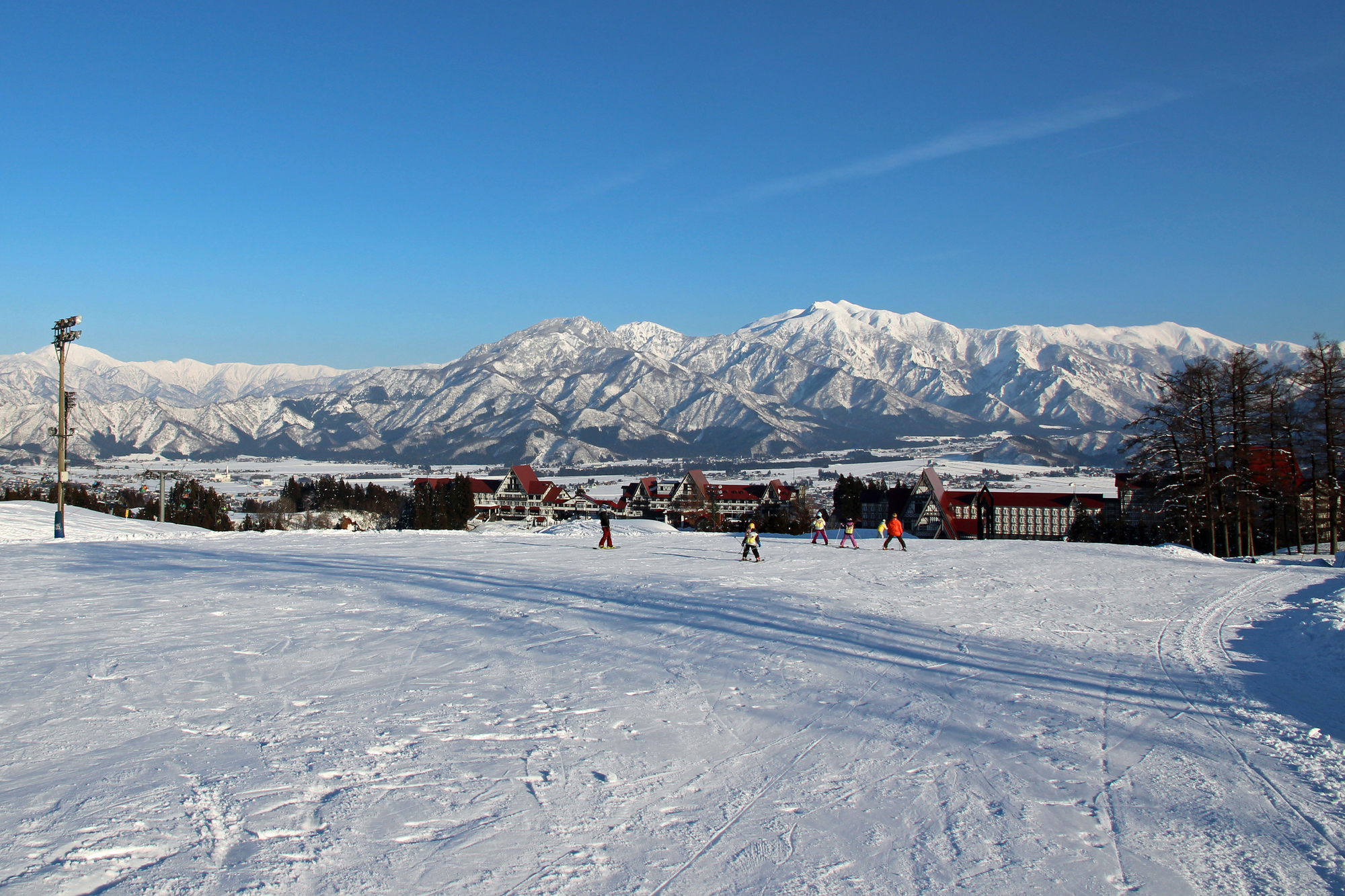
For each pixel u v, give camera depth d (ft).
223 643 44.60
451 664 40.57
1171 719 34.88
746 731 31.50
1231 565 108.37
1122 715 35.37
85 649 42.73
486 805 23.32
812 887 19.15
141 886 17.95
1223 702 37.68
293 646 44.01
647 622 53.26
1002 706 36.11
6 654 41.34
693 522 318.65
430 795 23.89
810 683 39.11
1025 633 53.83
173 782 24.26
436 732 29.78
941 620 57.41
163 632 47.47
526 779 25.52
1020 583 77.92
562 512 425.69
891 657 45.19
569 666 40.83
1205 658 47.44
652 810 23.61
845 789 25.80
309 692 34.99
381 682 36.83
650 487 426.10
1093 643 51.16
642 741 29.66
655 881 19.17
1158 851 21.88
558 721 31.73
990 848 21.71
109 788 23.67
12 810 21.94
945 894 19.06
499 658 42.14
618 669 40.45
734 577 77.00
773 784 26.04
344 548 105.40
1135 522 284.00
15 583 68.80
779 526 261.85
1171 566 98.53
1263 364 152.76
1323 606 61.16
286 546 108.47
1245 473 151.12
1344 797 26.23
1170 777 27.71
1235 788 26.84
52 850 19.61
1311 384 146.00
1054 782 26.96
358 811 22.59
